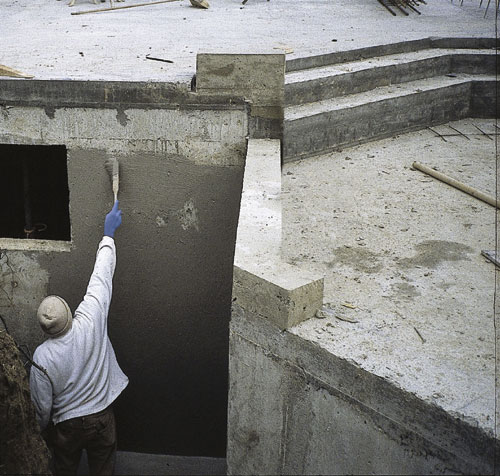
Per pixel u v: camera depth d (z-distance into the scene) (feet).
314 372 9.77
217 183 15.92
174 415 18.11
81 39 21.48
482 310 10.87
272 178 13.53
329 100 18.94
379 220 14.37
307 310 10.18
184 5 29.17
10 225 23.03
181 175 15.93
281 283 9.87
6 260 16.76
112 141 15.65
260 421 10.97
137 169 15.93
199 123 15.43
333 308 10.75
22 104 15.37
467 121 21.48
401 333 10.03
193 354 17.42
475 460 8.00
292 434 10.48
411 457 8.75
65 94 15.23
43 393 13.94
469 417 8.06
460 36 22.86
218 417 17.97
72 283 16.93
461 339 9.94
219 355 17.29
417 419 8.54
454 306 10.98
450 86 20.71
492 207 15.16
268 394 10.66
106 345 14.69
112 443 15.51
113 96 15.19
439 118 20.86
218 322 17.03
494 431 7.83
